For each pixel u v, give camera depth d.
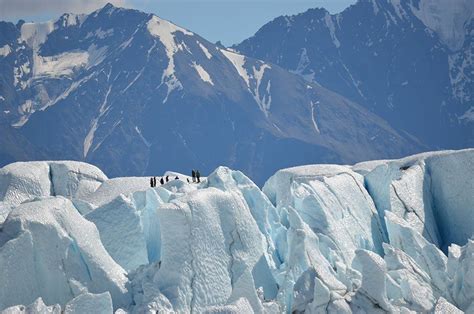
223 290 81.25
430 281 89.69
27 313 72.25
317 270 82.56
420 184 108.94
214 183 94.19
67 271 77.81
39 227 77.81
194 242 80.62
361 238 101.94
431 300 85.12
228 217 85.06
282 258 93.50
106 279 78.88
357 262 91.62
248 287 79.00
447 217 108.94
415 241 95.88
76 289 77.38
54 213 79.88
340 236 98.19
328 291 79.62
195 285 79.44
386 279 86.25
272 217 97.19
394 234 97.25
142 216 91.69
